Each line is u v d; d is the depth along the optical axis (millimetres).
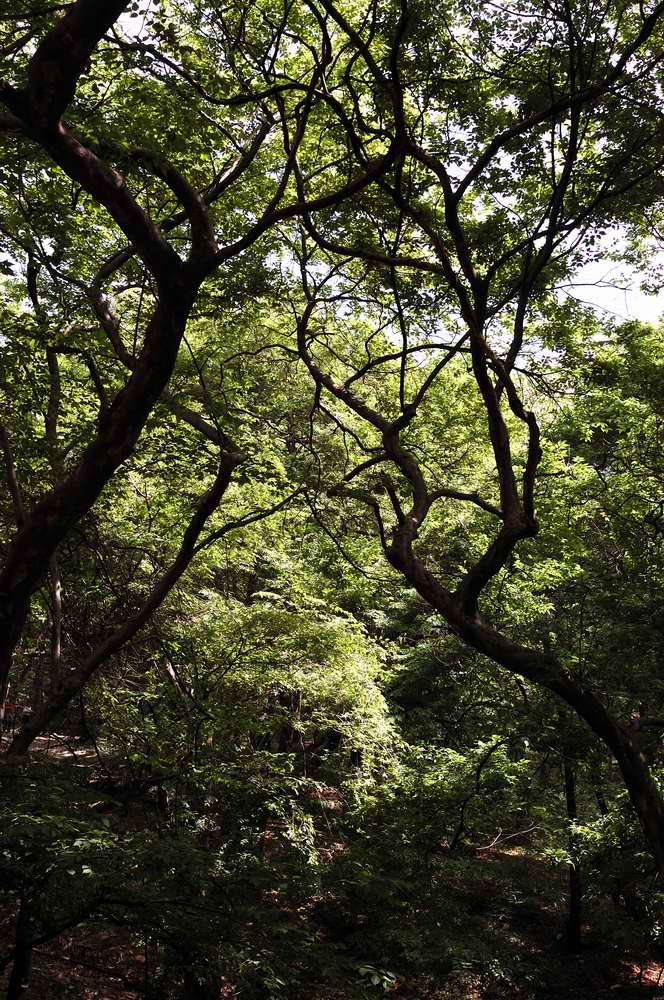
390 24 8375
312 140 12156
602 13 8180
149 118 9258
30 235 10297
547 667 7242
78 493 7449
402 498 16359
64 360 12969
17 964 8625
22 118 6270
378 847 12273
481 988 13281
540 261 8055
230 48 9242
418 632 20031
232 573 19156
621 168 9234
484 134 9328
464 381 15484
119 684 14141
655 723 7852
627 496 16453
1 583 7551
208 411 10711
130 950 12773
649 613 14672
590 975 15875
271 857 11383
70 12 5961
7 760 7855
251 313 13188
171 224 10414
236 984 7988
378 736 14555
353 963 8055
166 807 12094
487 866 12852
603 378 12453
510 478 7609
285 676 13711
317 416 18625
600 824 15500
